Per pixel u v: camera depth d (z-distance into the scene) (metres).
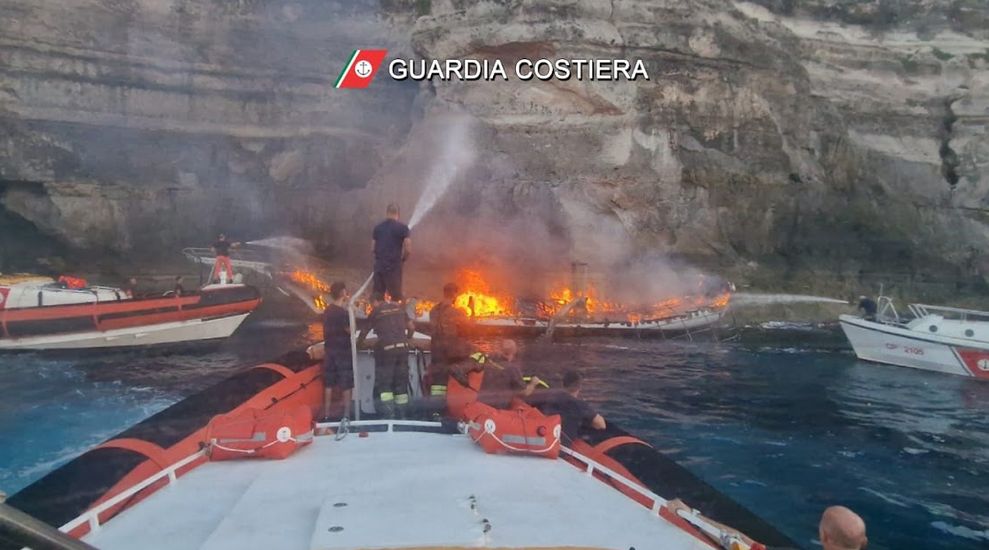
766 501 5.12
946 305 15.18
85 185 16.59
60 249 16.48
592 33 15.12
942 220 17.22
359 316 4.15
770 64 16.92
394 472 2.79
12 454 5.17
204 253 16.31
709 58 16.14
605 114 15.41
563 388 3.93
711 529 2.41
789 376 9.73
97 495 2.64
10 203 16.41
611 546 2.25
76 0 16.41
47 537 1.35
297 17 17.83
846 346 12.03
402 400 3.76
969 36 18.50
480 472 2.82
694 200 15.92
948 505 5.12
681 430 6.89
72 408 6.38
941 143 18.16
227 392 3.79
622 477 2.81
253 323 10.52
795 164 16.95
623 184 15.30
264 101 18.20
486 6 15.47
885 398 8.57
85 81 16.80
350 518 2.21
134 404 6.59
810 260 16.14
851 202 17.16
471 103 15.76
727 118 16.34
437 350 3.86
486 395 3.71
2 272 14.76
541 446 3.03
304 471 2.83
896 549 4.43
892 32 18.52
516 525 2.26
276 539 2.16
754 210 16.36
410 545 2.03
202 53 17.67
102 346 8.65
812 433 6.90
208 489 2.69
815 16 18.33
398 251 4.33
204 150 17.88
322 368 4.27
